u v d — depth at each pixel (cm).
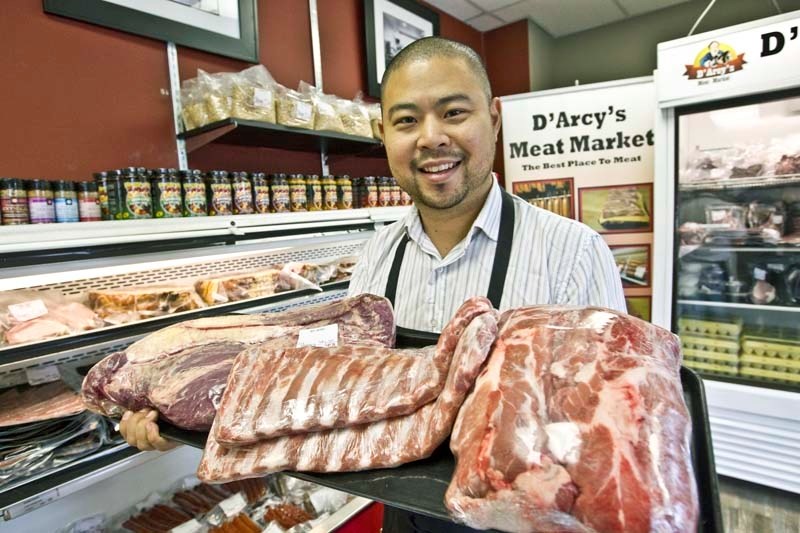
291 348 84
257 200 174
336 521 167
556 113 307
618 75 397
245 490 181
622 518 43
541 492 47
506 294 102
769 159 213
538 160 316
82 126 159
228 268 182
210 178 160
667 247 232
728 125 219
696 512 43
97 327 126
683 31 362
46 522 154
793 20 185
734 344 240
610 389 52
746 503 216
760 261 232
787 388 218
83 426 123
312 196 196
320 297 202
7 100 142
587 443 48
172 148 183
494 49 404
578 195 310
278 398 73
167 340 99
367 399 69
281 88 190
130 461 129
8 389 135
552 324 64
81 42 158
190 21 186
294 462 67
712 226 235
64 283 138
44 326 117
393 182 235
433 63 90
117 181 133
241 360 82
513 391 55
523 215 110
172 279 163
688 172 230
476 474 49
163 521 163
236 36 204
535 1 352
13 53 143
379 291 124
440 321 109
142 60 174
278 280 181
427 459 66
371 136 227
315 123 201
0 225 107
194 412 80
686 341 253
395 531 100
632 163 296
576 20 388
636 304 303
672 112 220
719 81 204
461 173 95
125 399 88
